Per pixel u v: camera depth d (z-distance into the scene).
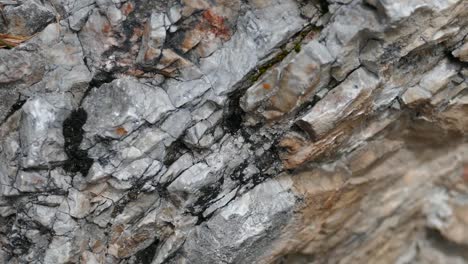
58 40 0.78
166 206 0.81
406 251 0.96
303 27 0.77
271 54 0.77
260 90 0.77
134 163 0.78
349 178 0.86
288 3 0.77
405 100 0.82
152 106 0.77
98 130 0.76
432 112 0.84
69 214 0.78
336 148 0.83
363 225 0.91
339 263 0.94
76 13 0.77
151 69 0.77
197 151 0.80
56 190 0.77
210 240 0.82
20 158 0.76
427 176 0.91
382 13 0.73
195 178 0.80
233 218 0.82
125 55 0.77
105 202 0.79
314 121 0.77
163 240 0.83
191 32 0.77
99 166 0.77
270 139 0.81
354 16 0.74
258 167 0.82
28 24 0.77
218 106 0.78
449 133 0.87
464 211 0.92
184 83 0.78
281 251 0.87
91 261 0.80
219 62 0.78
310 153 0.81
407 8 0.73
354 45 0.75
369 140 0.85
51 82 0.77
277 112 0.78
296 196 0.84
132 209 0.80
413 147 0.89
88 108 0.77
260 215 0.82
